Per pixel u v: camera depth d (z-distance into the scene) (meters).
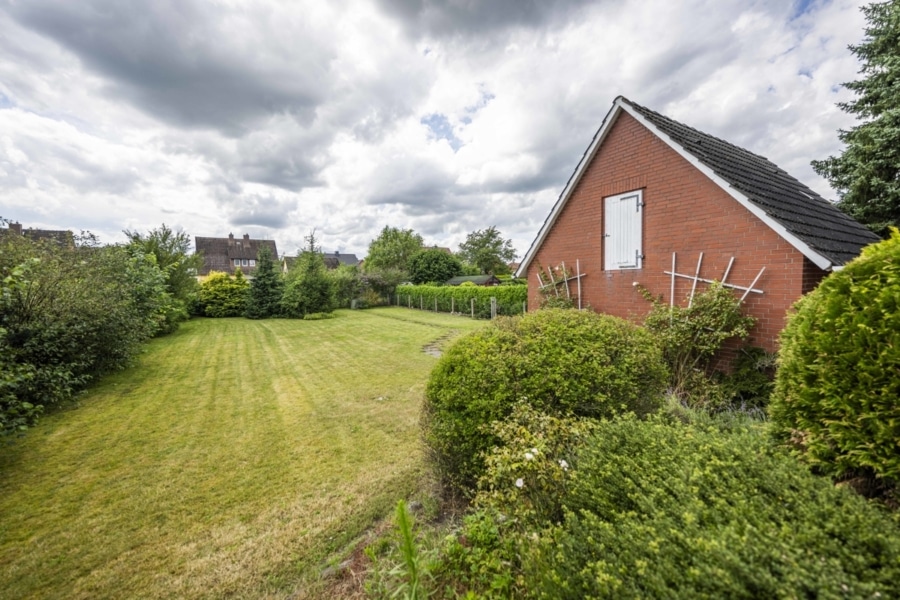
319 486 3.62
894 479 1.65
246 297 20.03
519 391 3.06
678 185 6.29
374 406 5.98
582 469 2.07
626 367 3.20
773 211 5.27
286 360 9.52
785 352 2.36
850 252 5.28
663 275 6.55
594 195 7.80
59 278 6.40
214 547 2.81
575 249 8.24
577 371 3.09
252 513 3.23
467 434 3.01
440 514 3.01
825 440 1.94
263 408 5.97
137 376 7.99
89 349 7.00
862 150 9.77
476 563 2.07
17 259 6.20
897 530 1.30
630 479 1.78
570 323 3.55
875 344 1.78
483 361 3.24
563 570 1.51
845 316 1.93
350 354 10.20
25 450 4.52
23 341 5.95
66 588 2.47
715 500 1.49
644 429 2.21
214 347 11.33
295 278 20.33
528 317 3.79
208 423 5.36
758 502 1.46
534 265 9.28
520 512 2.18
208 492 3.57
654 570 1.27
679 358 5.75
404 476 3.73
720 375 5.53
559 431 2.65
